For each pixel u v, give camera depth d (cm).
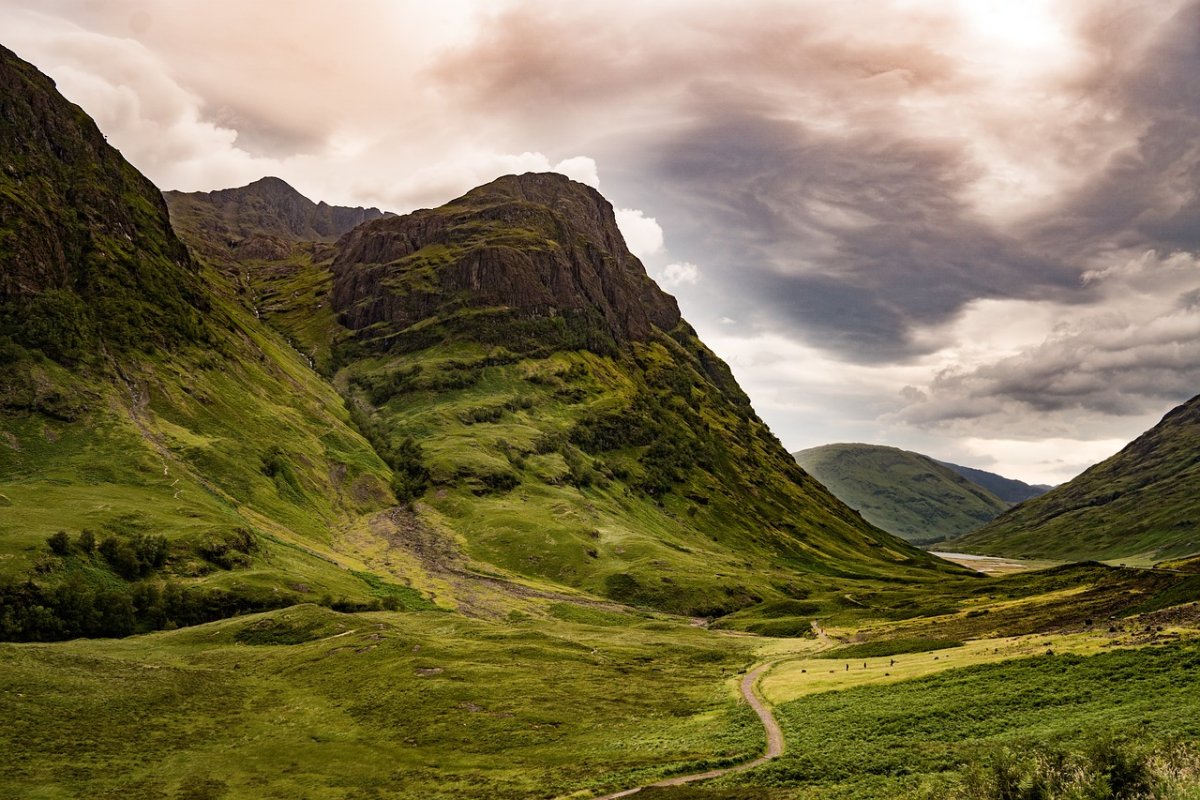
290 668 11806
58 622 13250
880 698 8194
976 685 7812
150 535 17038
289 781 7131
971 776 4338
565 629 16912
